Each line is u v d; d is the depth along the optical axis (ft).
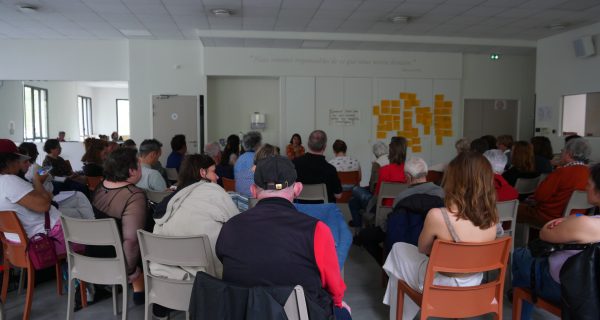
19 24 23.44
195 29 24.85
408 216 8.96
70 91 46.06
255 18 22.53
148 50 27.50
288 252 4.71
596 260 5.48
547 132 26.76
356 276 11.92
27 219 9.29
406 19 22.62
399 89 29.58
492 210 6.55
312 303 4.32
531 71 31.19
